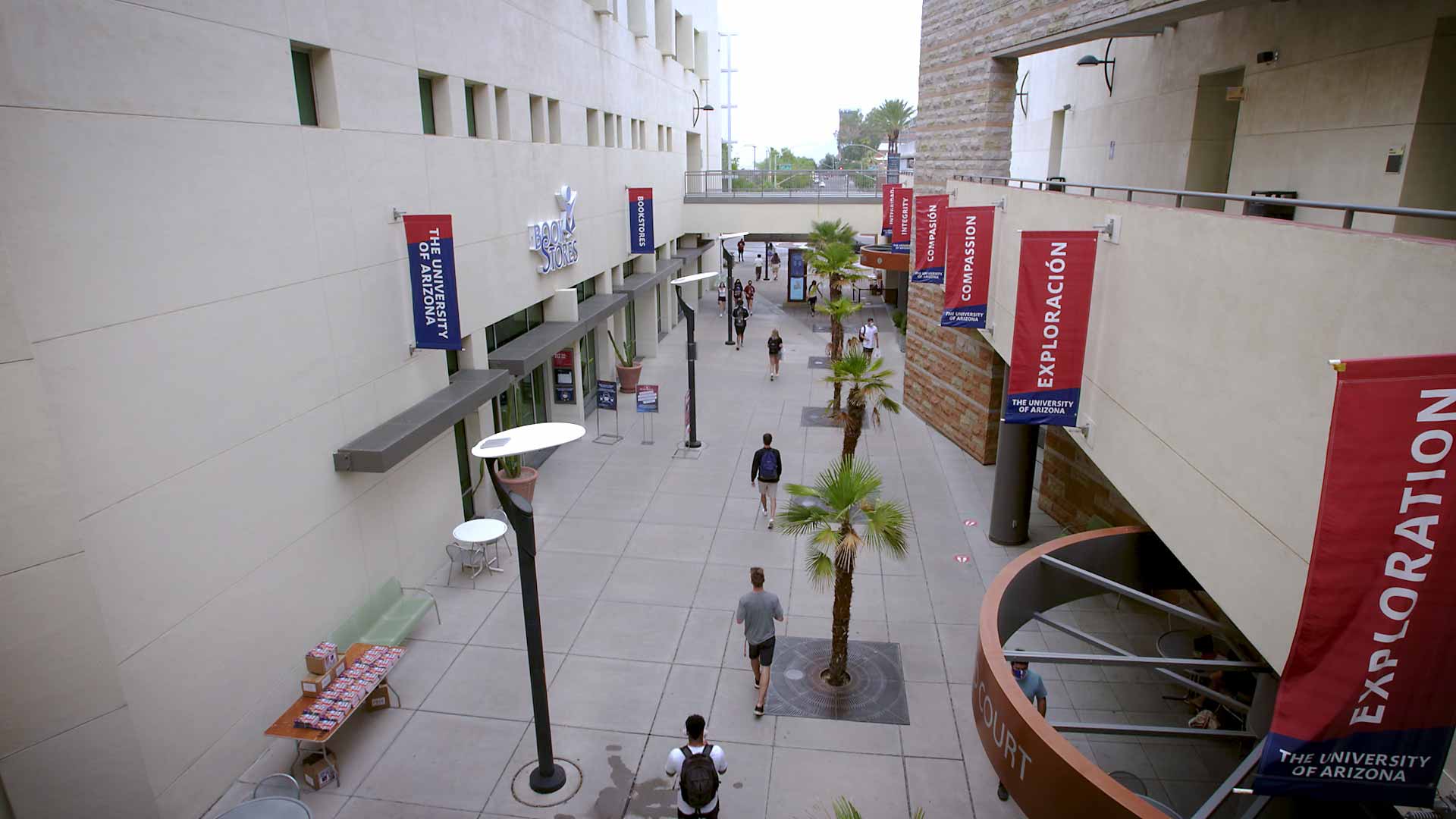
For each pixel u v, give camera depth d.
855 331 34.38
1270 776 4.09
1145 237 7.41
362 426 11.43
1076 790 5.48
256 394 9.22
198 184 8.29
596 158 21.92
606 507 16.11
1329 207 4.57
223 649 8.79
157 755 7.95
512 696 10.37
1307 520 4.67
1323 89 10.01
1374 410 3.54
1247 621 5.43
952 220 14.34
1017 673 8.52
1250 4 10.02
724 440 20.16
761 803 8.59
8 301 6.42
